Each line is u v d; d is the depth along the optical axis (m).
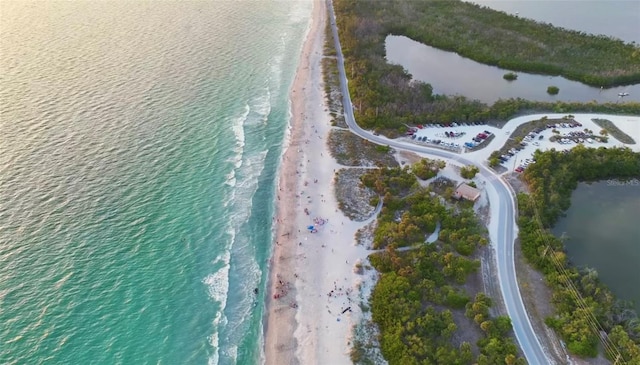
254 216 112.88
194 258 100.50
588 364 79.50
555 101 165.75
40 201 111.00
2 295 89.44
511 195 118.44
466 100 160.75
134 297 91.25
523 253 101.19
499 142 138.75
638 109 154.50
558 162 128.00
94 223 106.56
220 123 146.50
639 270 100.31
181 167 126.38
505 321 84.44
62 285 92.25
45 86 159.38
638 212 116.94
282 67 185.88
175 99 157.12
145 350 82.31
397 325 84.19
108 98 154.62
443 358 77.12
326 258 101.38
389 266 96.56
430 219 106.69
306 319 88.94
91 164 124.06
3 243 99.56
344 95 166.12
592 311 84.88
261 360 82.44
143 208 111.94
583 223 112.81
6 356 79.94
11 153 125.44
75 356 80.62
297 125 148.38
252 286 95.75
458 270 94.12
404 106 153.62
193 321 87.88
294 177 125.75
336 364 80.88
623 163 127.56
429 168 125.50
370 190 120.62
